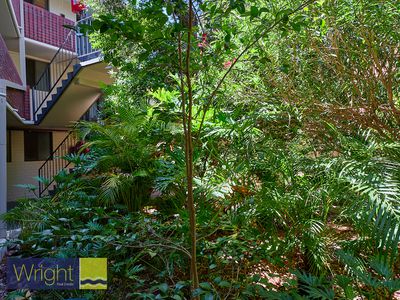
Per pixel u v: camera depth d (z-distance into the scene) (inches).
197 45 77.3
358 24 118.7
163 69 71.8
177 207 117.1
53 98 315.6
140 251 94.0
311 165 101.3
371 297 67.7
